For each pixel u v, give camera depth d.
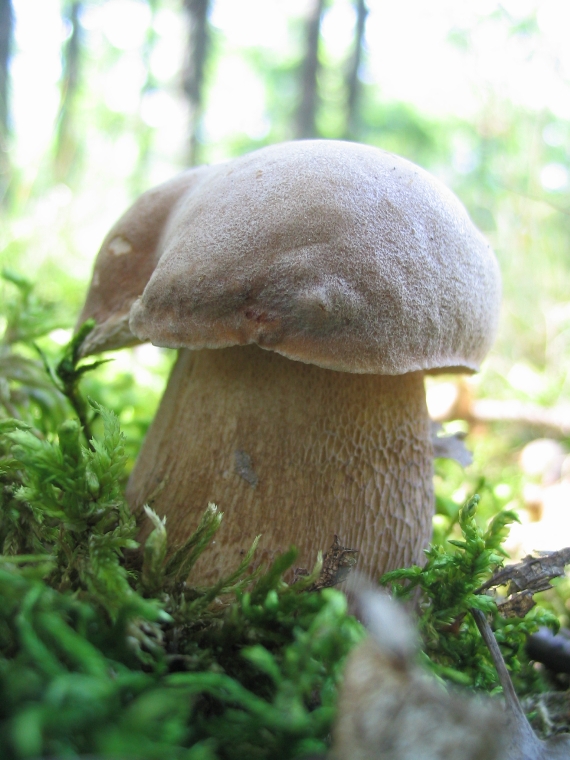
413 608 0.11
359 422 0.11
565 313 0.32
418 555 0.12
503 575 0.11
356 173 0.10
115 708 0.06
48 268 0.31
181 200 0.13
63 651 0.07
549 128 0.37
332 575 0.10
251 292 0.10
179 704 0.07
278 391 0.11
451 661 0.10
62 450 0.09
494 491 0.20
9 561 0.08
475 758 0.06
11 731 0.06
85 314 0.13
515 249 0.35
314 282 0.09
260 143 1.38
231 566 0.11
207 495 0.11
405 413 0.12
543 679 0.12
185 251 0.10
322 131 1.15
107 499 0.10
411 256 0.10
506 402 0.28
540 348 0.35
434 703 0.06
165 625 0.09
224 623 0.09
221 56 1.47
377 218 0.10
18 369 0.17
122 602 0.08
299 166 0.10
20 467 0.11
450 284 0.10
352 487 0.11
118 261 0.13
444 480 0.19
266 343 0.10
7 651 0.07
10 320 0.18
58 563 0.09
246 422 0.11
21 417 0.16
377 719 0.06
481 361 0.12
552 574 0.11
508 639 0.11
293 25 1.48
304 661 0.07
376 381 0.11
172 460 0.12
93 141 0.39
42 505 0.09
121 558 0.10
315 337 0.09
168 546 0.11
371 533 0.11
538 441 0.25
